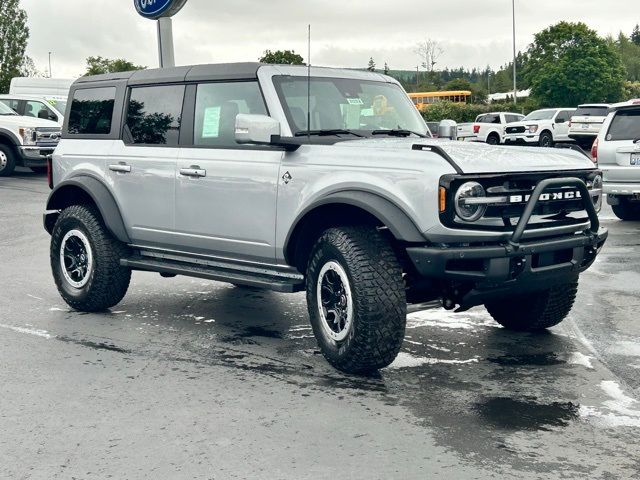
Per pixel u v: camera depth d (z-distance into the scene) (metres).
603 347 6.17
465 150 5.35
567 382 5.30
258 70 6.09
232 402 4.90
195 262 6.59
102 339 6.37
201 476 3.86
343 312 5.37
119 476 3.87
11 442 4.28
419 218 5.04
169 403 4.88
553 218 5.48
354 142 5.69
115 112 7.11
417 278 5.64
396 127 6.46
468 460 4.04
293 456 4.09
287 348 6.13
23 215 14.28
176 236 6.57
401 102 6.73
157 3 12.56
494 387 5.19
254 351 6.04
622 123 12.74
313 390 5.12
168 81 6.74
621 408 4.80
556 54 73.56
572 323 6.92
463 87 93.00
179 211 6.51
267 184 5.86
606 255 10.20
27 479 3.84
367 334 5.16
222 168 6.15
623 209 13.39
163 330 6.67
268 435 4.37
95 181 7.09
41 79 29.22
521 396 5.02
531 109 60.72
